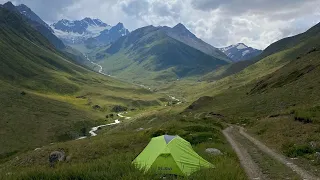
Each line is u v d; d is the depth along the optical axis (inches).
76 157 1232.2
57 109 7352.4
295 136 1111.0
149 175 578.9
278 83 3535.9
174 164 666.2
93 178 564.7
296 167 744.3
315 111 1470.2
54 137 5364.2
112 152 1246.9
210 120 2311.8
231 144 1200.8
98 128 6451.8
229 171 604.4
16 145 4576.8
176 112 5167.3
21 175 599.5
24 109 6466.5
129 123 5408.5
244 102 3408.0
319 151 865.5
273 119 1734.7
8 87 7706.7
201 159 725.3
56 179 580.7
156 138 773.9
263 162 821.2
